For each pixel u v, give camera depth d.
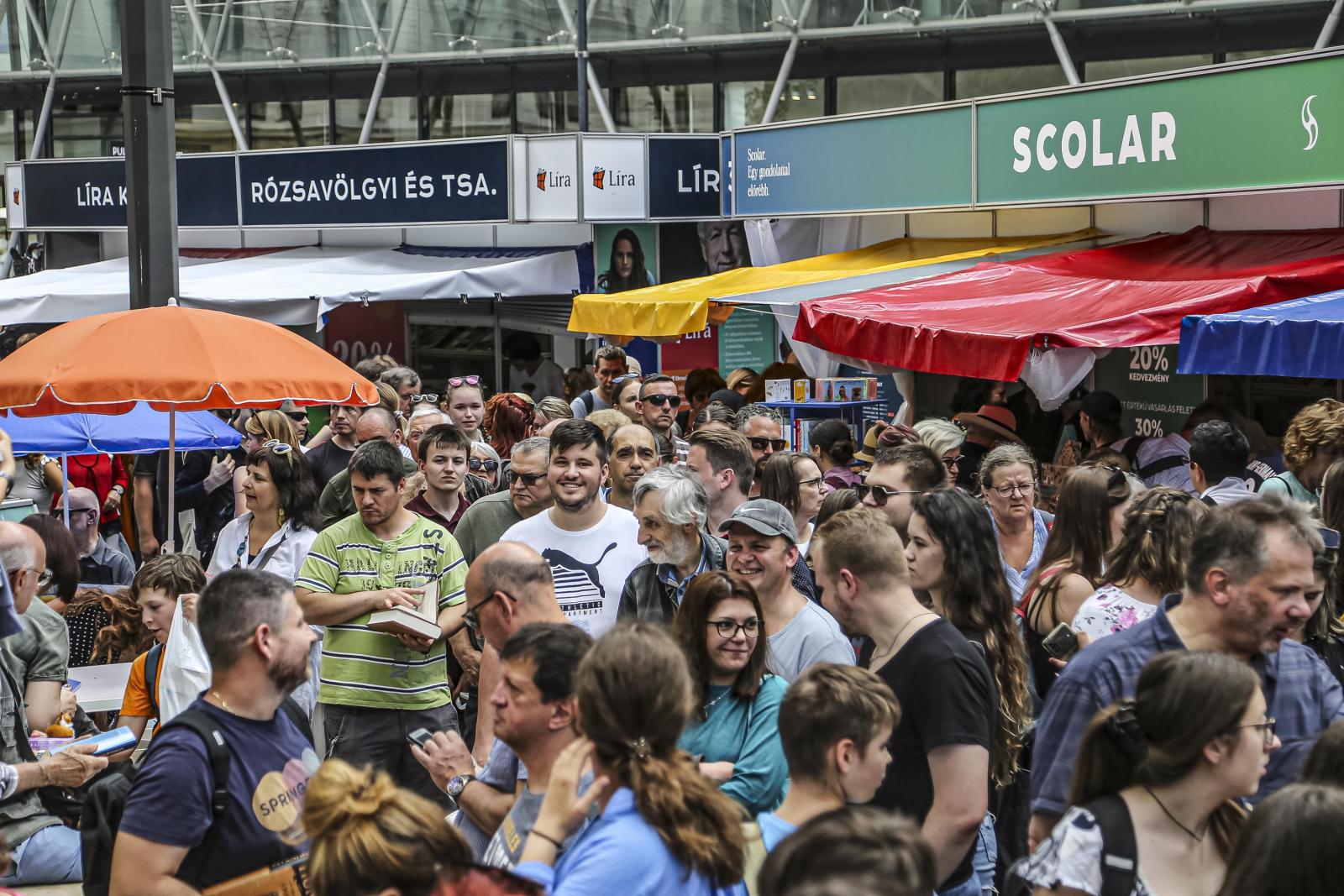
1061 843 6.60
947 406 29.06
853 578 8.77
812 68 42.69
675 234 37.50
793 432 25.11
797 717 6.95
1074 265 23.95
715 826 6.36
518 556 9.70
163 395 13.89
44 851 11.50
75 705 12.94
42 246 51.34
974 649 8.67
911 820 4.83
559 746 7.31
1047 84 39.44
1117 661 8.09
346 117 51.00
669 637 6.68
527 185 37.22
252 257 45.00
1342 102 19.67
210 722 7.82
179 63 51.66
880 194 28.78
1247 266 21.95
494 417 21.64
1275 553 7.78
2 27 54.97
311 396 14.62
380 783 6.06
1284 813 5.73
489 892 5.83
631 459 14.91
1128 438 23.25
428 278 36.25
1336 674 9.66
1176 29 37.25
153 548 23.00
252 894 7.75
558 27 45.59
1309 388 22.77
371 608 13.39
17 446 19.97
